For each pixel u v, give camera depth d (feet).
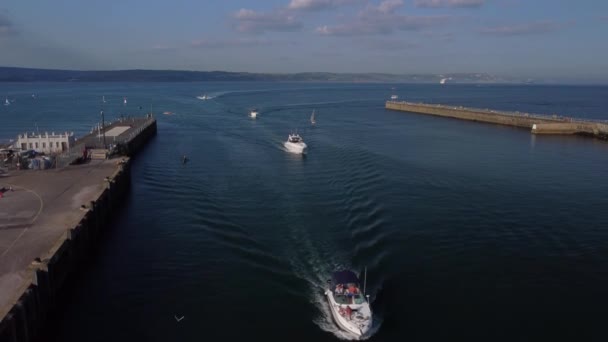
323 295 113.60
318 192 194.29
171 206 176.24
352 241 142.92
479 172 232.73
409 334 99.25
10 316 82.12
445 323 103.30
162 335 98.07
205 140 340.59
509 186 206.39
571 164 256.93
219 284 117.80
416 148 305.94
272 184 207.31
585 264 131.13
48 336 96.94
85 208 138.00
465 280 121.39
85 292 113.80
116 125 343.87
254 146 313.94
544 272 126.31
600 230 155.02
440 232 150.92
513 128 427.74
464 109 533.96
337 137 358.64
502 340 98.17
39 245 114.01
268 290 115.24
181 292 114.32
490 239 146.51
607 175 229.66
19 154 207.21
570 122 391.45
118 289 115.44
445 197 187.73
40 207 142.10
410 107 618.03
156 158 268.62
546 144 330.34
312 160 264.52
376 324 102.37
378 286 117.50
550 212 171.73
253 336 98.12
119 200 182.39
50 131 386.73
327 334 99.09
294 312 106.42
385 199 183.52
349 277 112.68
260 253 134.31
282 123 454.81
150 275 122.31
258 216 164.25
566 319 105.70
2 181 173.06
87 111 575.79
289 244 140.46
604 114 599.98
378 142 333.01
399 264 128.77
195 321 102.89
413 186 203.41
